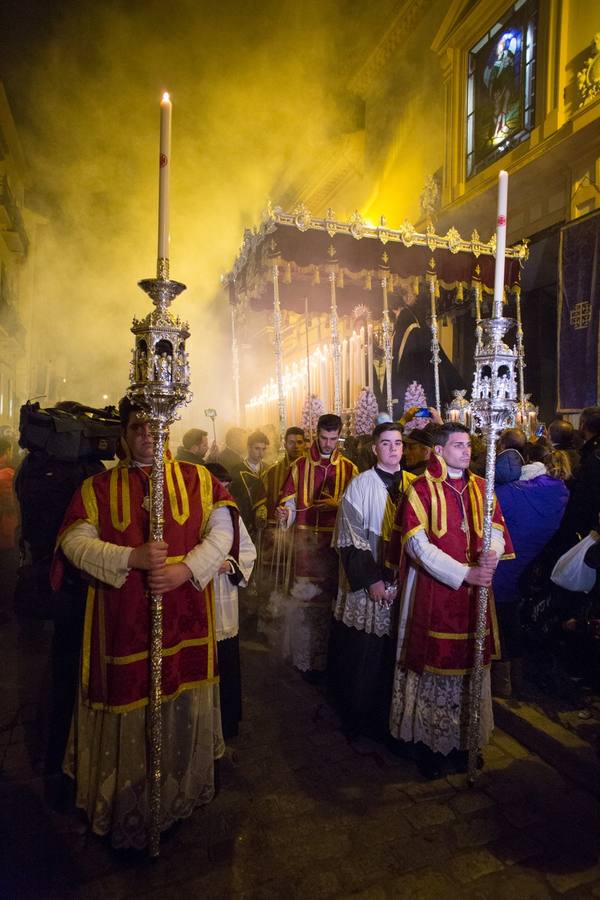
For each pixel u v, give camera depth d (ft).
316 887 7.29
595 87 26.43
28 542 9.20
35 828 8.24
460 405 19.83
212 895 7.16
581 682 11.93
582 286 25.58
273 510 15.66
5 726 11.08
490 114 33.55
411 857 7.79
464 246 21.25
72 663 8.74
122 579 7.29
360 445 15.42
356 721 10.80
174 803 8.06
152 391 7.12
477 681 9.16
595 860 7.76
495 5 32.40
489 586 9.09
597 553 10.22
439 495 9.61
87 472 9.66
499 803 8.92
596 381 24.97
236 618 10.69
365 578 10.56
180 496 8.03
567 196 28.55
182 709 8.13
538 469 11.43
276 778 9.56
